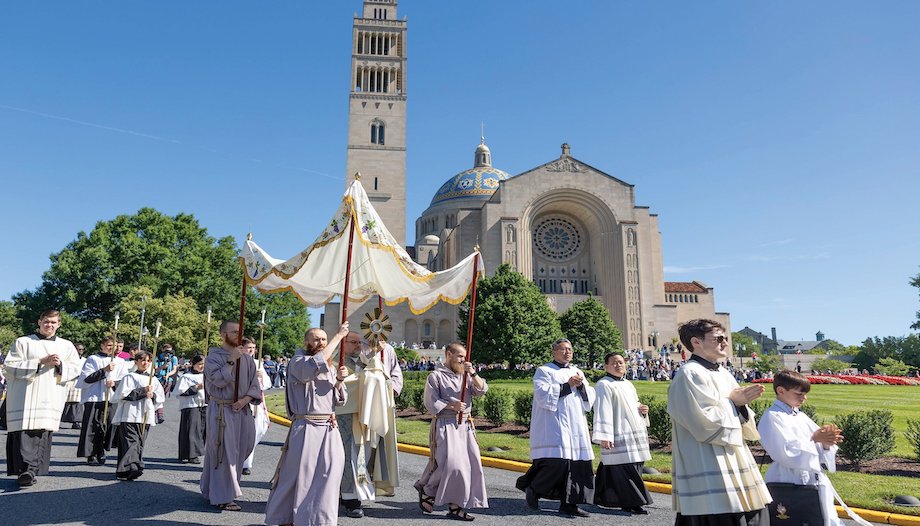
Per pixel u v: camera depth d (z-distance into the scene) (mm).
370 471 9109
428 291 10852
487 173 98875
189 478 10531
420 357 60125
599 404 8961
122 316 47125
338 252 10258
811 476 5734
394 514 8273
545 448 8641
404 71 81188
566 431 8672
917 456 12031
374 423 8570
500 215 69125
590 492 8602
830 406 21875
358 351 8898
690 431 5195
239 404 8438
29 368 9422
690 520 5238
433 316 73062
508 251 67938
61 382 9875
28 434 9445
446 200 97875
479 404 20641
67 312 50281
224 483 8219
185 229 57219
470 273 10430
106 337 12273
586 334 57531
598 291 71750
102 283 49656
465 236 73000
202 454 12812
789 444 5672
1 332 65125
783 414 5918
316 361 7137
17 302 52594
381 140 79188
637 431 9047
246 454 8664
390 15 84000
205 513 7949
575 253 75000
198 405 12602
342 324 7738
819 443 5758
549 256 74312
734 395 5250
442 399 8367
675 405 5270
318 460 7121
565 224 75438
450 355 8703
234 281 59562
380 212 76625
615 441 8914
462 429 8320
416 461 13008
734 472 5109
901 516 8133
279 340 73500
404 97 80000
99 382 12406
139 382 10320
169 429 18281
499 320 50562
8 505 8133
